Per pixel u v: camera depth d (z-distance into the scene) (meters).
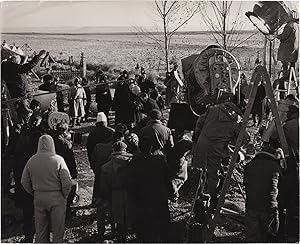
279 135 6.37
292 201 6.74
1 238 6.96
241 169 8.23
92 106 12.80
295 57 8.95
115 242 6.79
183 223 7.07
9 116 8.38
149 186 6.21
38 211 6.25
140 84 10.53
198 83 8.09
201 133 7.18
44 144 6.27
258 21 10.11
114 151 6.61
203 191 7.66
